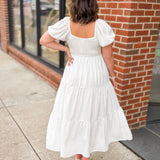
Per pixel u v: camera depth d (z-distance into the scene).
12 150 3.03
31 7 6.56
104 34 2.07
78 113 2.31
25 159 2.86
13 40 8.44
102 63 2.28
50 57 5.74
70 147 2.41
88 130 2.33
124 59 3.10
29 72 6.46
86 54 2.20
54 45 2.27
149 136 3.40
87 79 2.23
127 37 2.99
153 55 3.37
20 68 6.85
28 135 3.39
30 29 6.83
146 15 3.05
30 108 4.29
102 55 2.30
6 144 3.15
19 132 3.46
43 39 2.22
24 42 7.48
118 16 3.07
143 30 3.11
